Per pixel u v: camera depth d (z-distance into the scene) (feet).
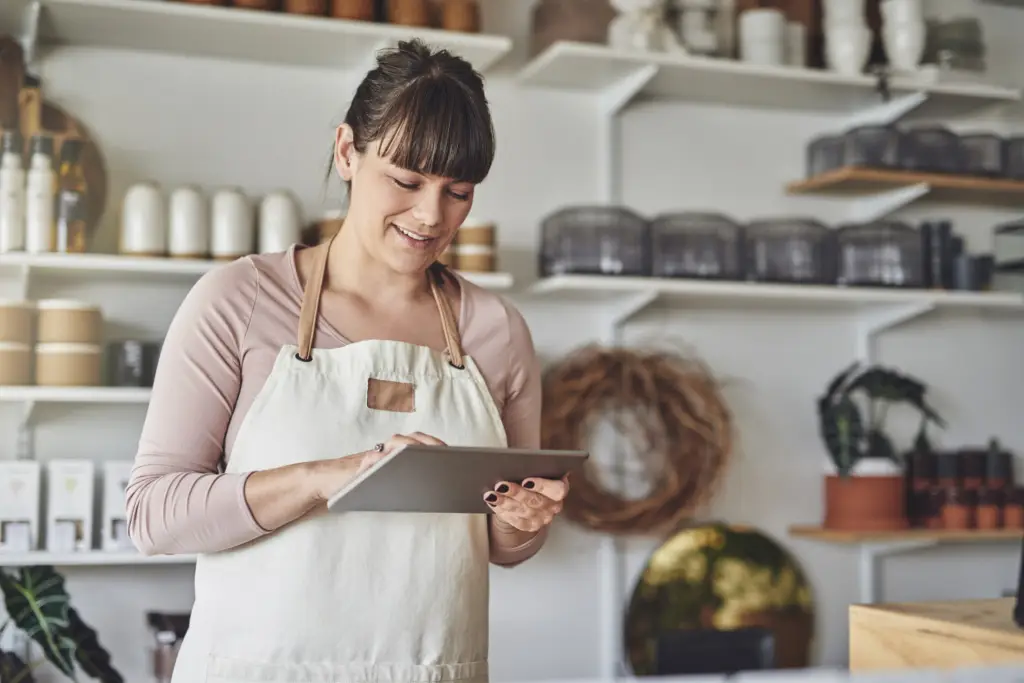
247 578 4.57
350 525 4.63
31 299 8.54
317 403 4.72
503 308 5.30
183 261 8.17
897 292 9.80
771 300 10.00
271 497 4.34
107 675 7.84
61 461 8.19
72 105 8.65
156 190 8.31
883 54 10.27
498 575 9.53
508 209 9.78
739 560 9.67
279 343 4.76
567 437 9.49
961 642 4.08
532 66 9.45
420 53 4.65
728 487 10.24
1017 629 3.98
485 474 4.09
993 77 11.28
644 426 9.74
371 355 4.84
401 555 4.68
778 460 10.41
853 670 4.64
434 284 5.19
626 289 9.14
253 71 9.12
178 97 8.93
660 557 9.54
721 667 7.64
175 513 4.40
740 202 10.49
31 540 8.05
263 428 4.66
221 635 4.57
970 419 11.06
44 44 8.59
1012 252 10.43
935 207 11.05
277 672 4.51
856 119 10.78
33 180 8.01
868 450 10.19
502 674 9.50
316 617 4.55
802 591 9.82
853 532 9.80
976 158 10.15
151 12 8.04
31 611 7.64
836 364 10.68
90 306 8.14
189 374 4.64
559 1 9.30
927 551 10.77
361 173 4.66
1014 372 11.24
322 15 8.50
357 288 4.99
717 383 10.25
